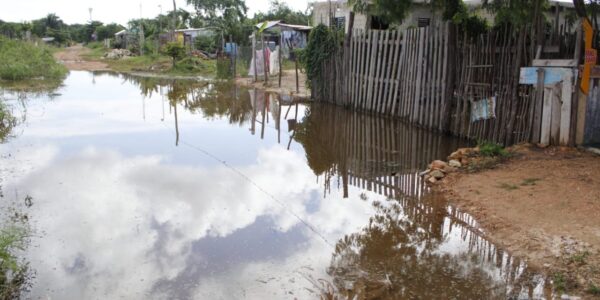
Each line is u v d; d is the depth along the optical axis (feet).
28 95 59.72
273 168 28.12
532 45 27.71
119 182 24.63
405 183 24.71
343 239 17.93
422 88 38.34
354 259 16.28
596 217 17.49
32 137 35.04
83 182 24.48
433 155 30.48
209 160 29.63
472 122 33.12
